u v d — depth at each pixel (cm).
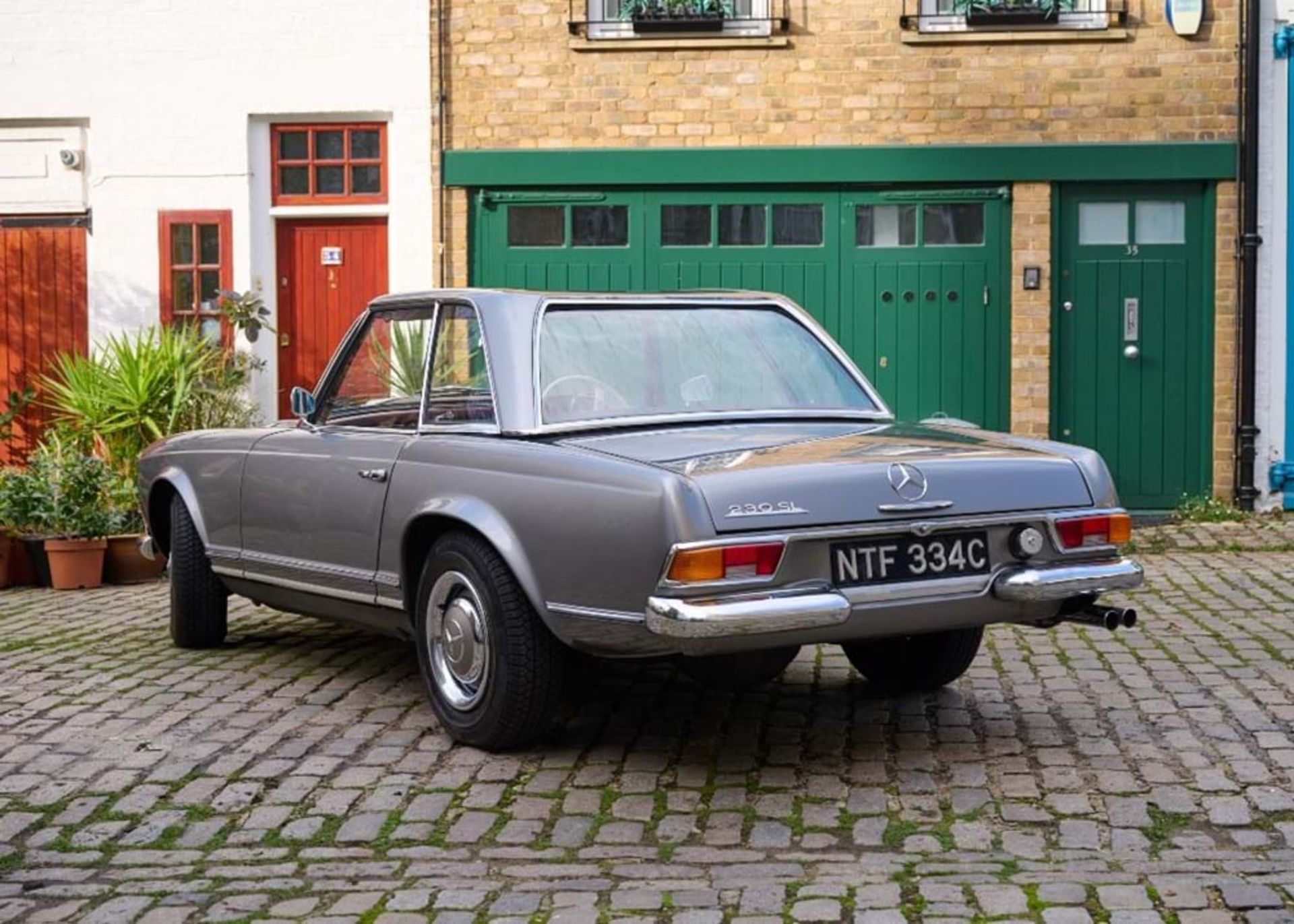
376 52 1302
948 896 413
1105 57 1235
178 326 1337
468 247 1295
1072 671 692
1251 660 712
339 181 1324
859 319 1267
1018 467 530
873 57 1251
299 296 1334
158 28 1320
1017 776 529
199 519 734
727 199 1276
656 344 593
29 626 856
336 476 627
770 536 485
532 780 531
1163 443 1255
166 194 1330
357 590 619
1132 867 439
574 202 1284
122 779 539
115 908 416
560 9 1273
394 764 553
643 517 488
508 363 565
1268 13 1227
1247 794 504
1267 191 1234
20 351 1352
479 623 554
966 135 1248
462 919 404
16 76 1333
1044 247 1246
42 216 1344
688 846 464
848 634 501
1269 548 1094
